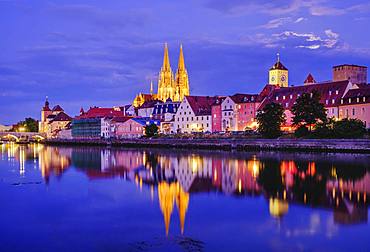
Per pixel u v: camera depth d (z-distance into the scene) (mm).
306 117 142750
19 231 38750
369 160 98438
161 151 161750
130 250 33281
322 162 95375
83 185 65938
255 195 54375
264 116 154750
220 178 72062
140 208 47531
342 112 161000
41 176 79062
